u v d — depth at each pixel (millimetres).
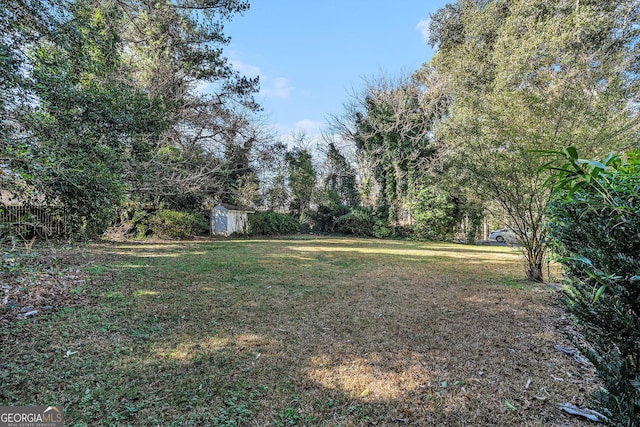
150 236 12352
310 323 3465
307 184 21125
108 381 2256
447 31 16406
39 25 3643
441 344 2975
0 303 3650
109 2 5801
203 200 16609
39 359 2531
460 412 1972
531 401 2088
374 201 18562
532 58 6312
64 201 3625
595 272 1221
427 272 6559
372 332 3238
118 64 6109
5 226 2850
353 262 7816
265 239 15289
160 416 1889
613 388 1206
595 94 5562
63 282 4684
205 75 12180
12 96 3283
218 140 14820
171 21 9680
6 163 2896
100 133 4598
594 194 1191
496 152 5715
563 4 9750
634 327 1150
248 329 3271
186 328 3268
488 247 12945
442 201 15508
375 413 1958
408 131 17109
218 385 2240
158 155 9344
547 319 3678
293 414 1933
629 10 9492
